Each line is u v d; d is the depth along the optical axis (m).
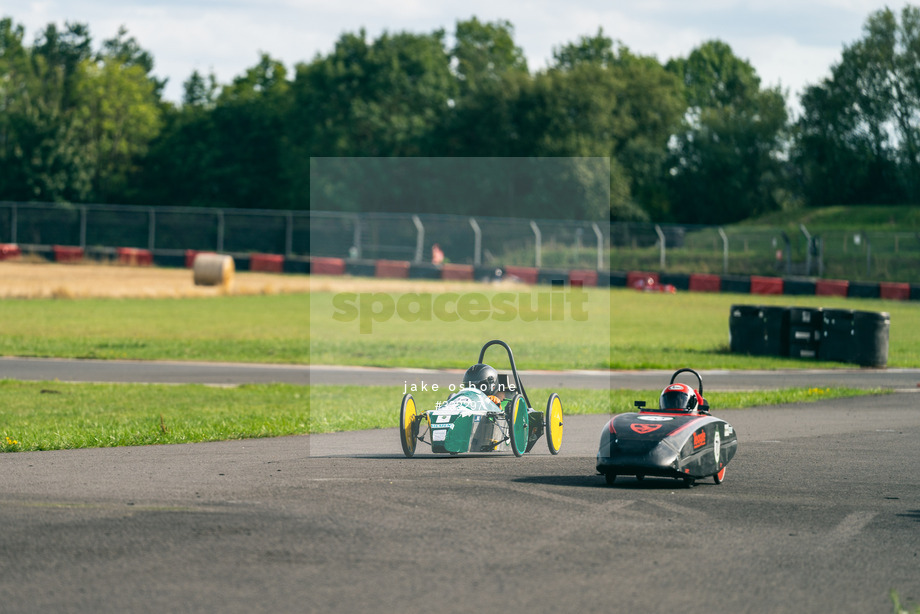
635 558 19.02
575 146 183.12
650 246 174.50
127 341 83.94
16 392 53.56
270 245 199.50
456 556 19.00
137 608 15.92
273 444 35.41
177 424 40.50
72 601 16.27
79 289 127.12
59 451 33.22
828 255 174.50
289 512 22.80
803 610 16.06
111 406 47.94
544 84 194.38
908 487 27.33
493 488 26.11
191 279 148.88
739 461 32.22
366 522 21.81
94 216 197.25
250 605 16.06
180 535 20.56
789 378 67.38
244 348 81.00
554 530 21.23
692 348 85.81
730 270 168.75
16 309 108.75
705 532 21.31
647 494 25.72
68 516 22.34
